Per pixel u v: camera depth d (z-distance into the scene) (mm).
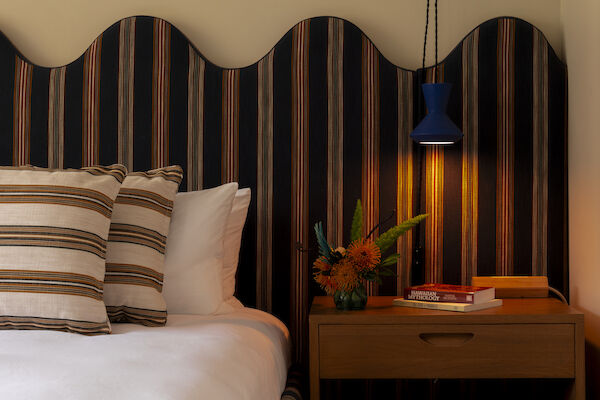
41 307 1733
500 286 2357
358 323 2043
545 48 2447
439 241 2488
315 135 2514
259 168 2535
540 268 2459
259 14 2592
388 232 2246
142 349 1497
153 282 1941
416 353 2035
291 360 2443
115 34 2572
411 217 2494
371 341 2043
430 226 2490
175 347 1552
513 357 2008
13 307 1738
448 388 2482
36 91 2590
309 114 2514
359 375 2047
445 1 2531
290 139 2525
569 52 2430
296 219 2523
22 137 2594
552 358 1998
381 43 2559
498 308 2129
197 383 1302
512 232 2463
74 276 1748
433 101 2293
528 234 2459
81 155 2584
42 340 1607
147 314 1900
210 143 2549
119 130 2570
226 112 2545
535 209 2457
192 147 2553
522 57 2451
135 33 2561
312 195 2518
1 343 1555
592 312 2223
